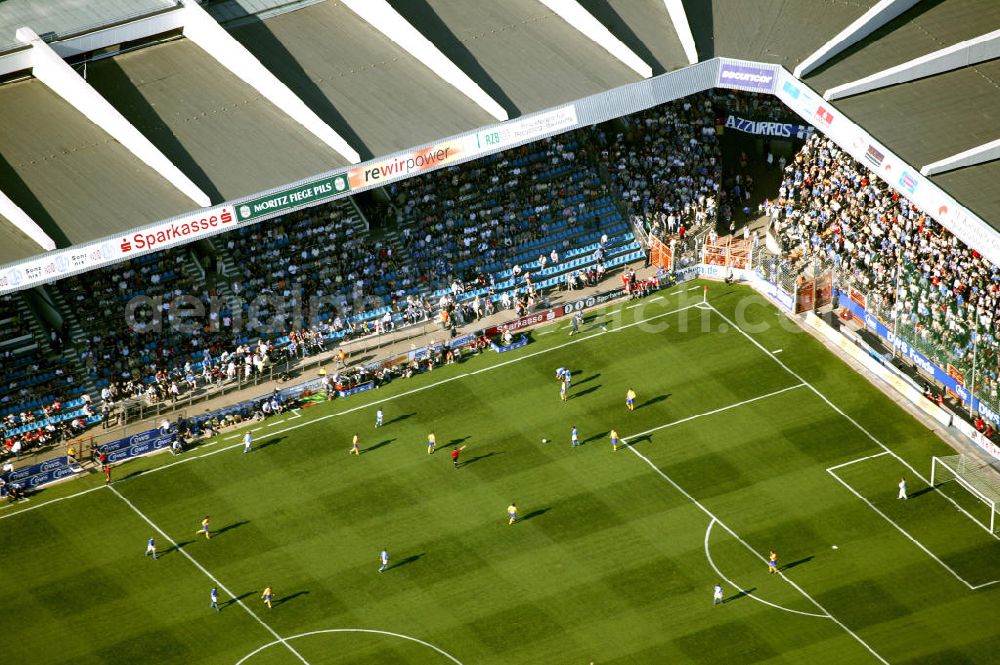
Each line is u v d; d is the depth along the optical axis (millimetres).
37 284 108000
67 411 113125
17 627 98500
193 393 115312
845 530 102562
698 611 97375
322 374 116312
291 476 108500
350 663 95000
